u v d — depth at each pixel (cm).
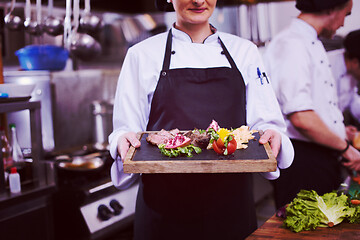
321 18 253
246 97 189
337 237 144
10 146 260
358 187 181
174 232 184
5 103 225
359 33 268
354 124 283
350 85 280
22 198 235
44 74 318
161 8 204
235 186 184
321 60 256
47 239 257
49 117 323
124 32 423
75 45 264
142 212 190
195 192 181
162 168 146
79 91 362
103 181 288
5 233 233
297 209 155
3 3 307
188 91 180
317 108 259
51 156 313
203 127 180
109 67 419
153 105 184
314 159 254
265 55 267
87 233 270
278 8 337
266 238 145
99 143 357
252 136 166
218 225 184
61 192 277
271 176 181
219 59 185
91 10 353
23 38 333
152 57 184
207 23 188
